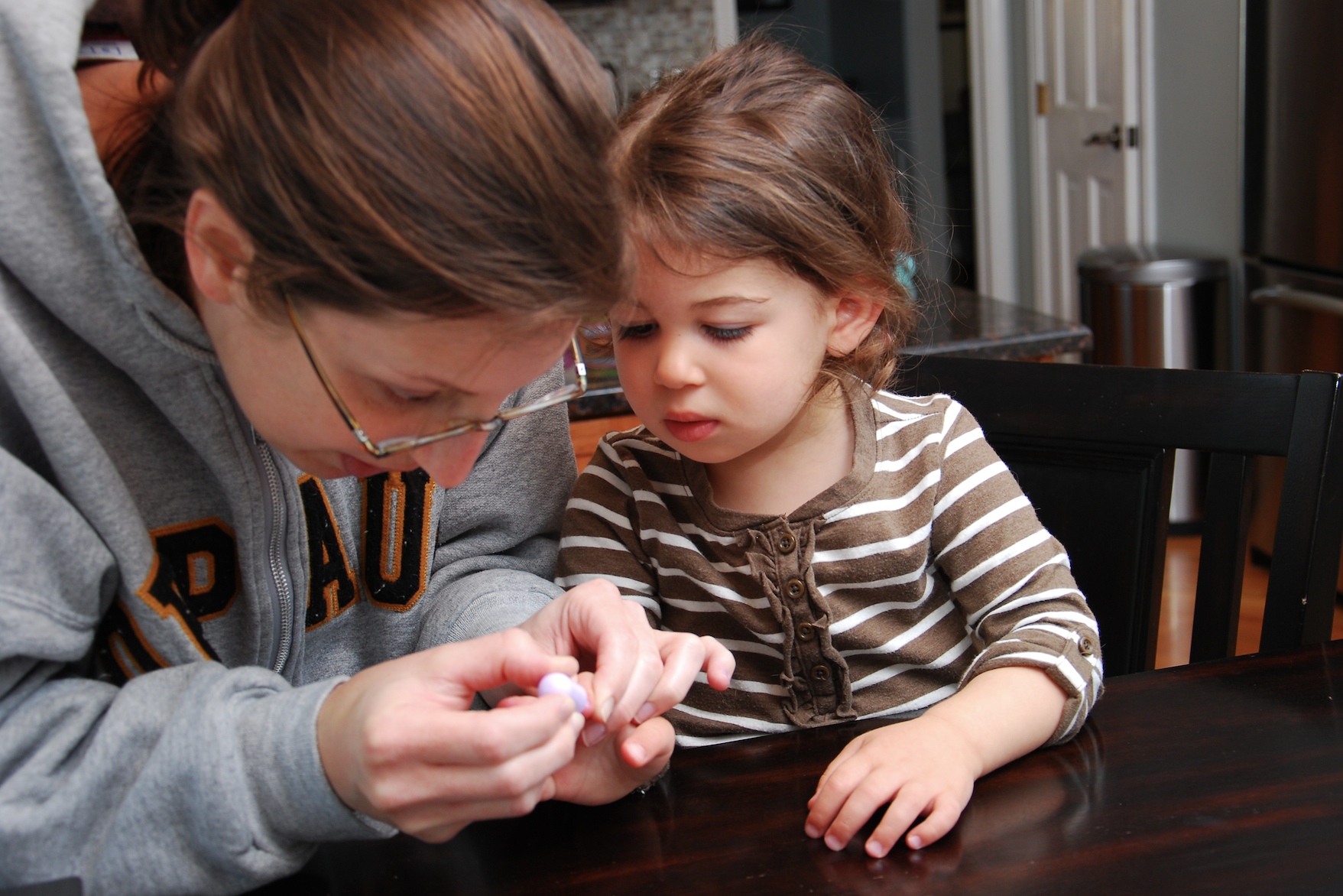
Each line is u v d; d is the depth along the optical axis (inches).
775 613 35.5
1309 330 102.0
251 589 30.4
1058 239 170.2
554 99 19.5
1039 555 34.4
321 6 18.9
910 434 36.1
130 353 26.0
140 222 23.7
